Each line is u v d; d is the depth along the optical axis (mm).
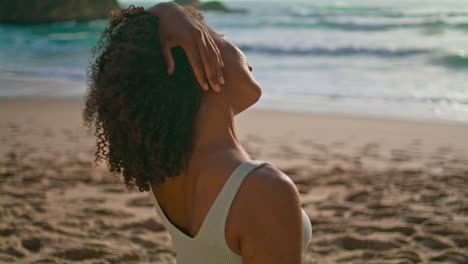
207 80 1081
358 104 13562
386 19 40594
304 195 5133
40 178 5598
